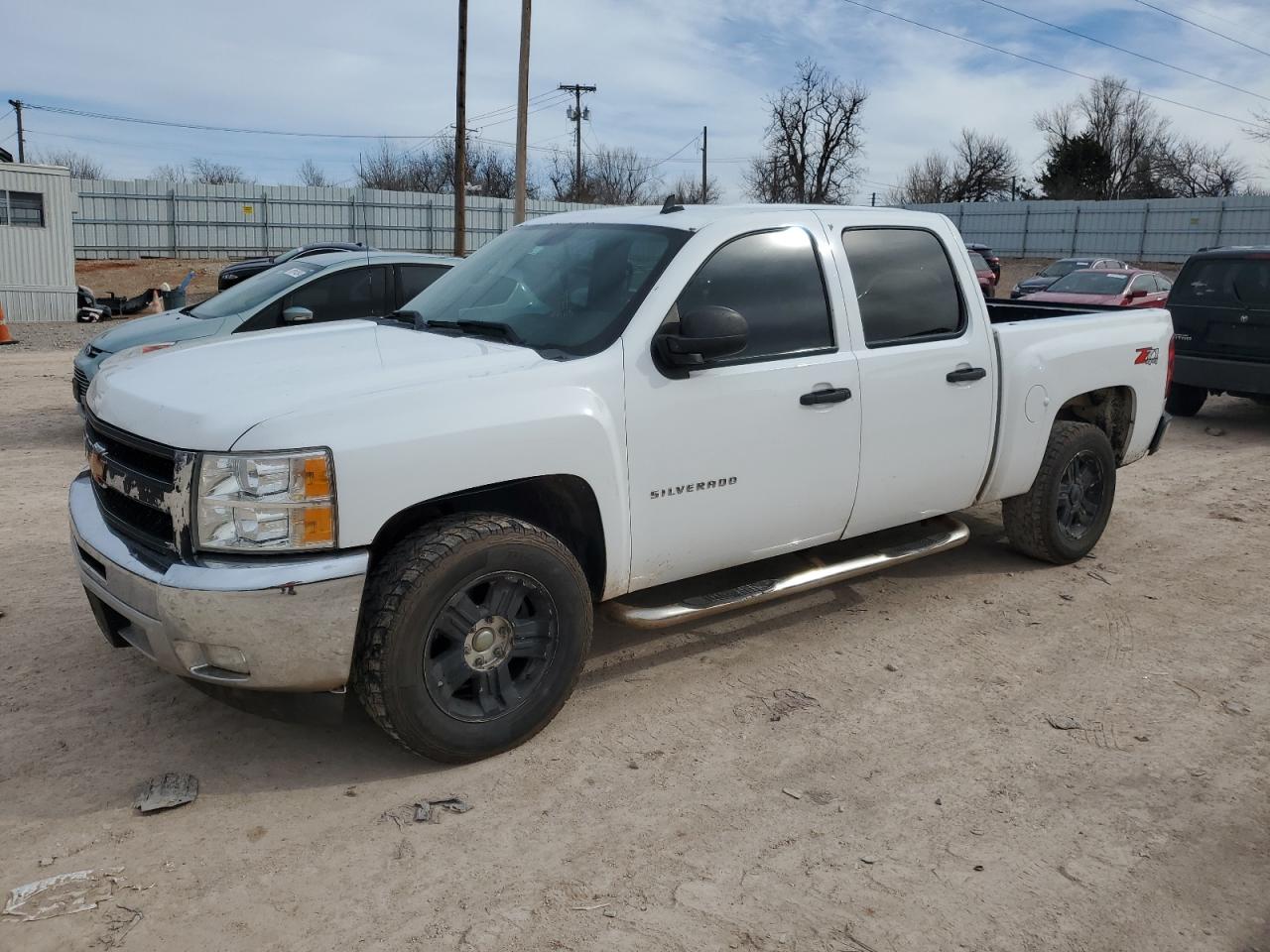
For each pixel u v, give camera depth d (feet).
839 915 9.30
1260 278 32.53
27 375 42.27
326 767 11.66
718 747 12.27
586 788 11.32
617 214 14.90
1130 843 10.54
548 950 8.77
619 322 12.53
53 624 15.33
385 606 10.71
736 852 10.22
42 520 20.56
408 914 9.21
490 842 10.30
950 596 17.46
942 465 15.93
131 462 11.18
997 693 13.87
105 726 12.41
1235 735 12.86
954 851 10.32
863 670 14.47
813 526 14.58
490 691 11.72
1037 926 9.24
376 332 13.65
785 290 13.96
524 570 11.50
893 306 15.24
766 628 15.90
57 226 69.51
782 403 13.62
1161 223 148.46
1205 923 9.37
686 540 13.17
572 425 11.69
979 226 165.68
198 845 10.14
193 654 10.37
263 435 10.06
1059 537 18.54
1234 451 30.71
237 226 126.62
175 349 13.23
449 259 29.58
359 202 133.28
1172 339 20.45
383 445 10.44
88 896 9.32
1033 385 16.99
